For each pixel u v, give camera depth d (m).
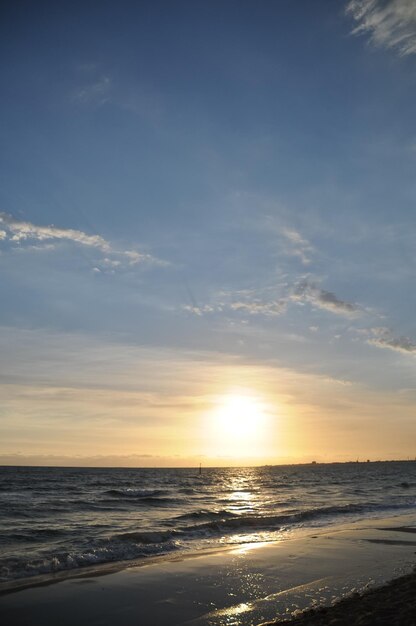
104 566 14.09
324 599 10.48
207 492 52.69
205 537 20.06
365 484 72.31
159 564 14.26
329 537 19.56
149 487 60.78
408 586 10.69
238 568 13.66
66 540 18.56
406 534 20.38
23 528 21.80
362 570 13.31
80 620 9.18
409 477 103.38
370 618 8.00
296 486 67.44
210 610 9.79
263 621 9.06
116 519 26.39
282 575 12.79
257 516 28.16
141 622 9.06
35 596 10.72
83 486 58.69
